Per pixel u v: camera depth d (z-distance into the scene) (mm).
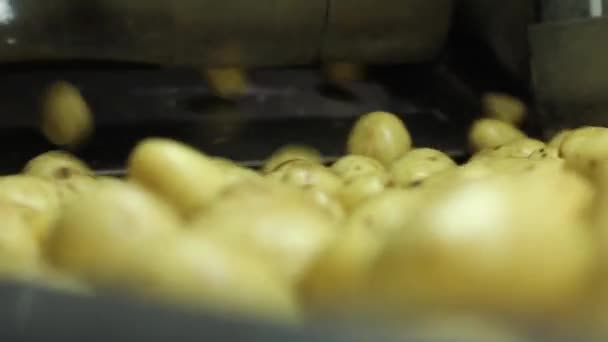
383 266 414
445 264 397
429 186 671
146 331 364
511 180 478
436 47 1684
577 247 409
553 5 1498
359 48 1634
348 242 474
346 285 455
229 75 1564
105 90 1528
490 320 353
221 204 558
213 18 1509
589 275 397
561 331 336
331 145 1483
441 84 1691
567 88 1401
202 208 631
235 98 1579
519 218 411
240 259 466
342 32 1604
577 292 397
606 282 390
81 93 1512
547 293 395
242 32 1538
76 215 518
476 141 1431
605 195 464
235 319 356
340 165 1135
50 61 1485
